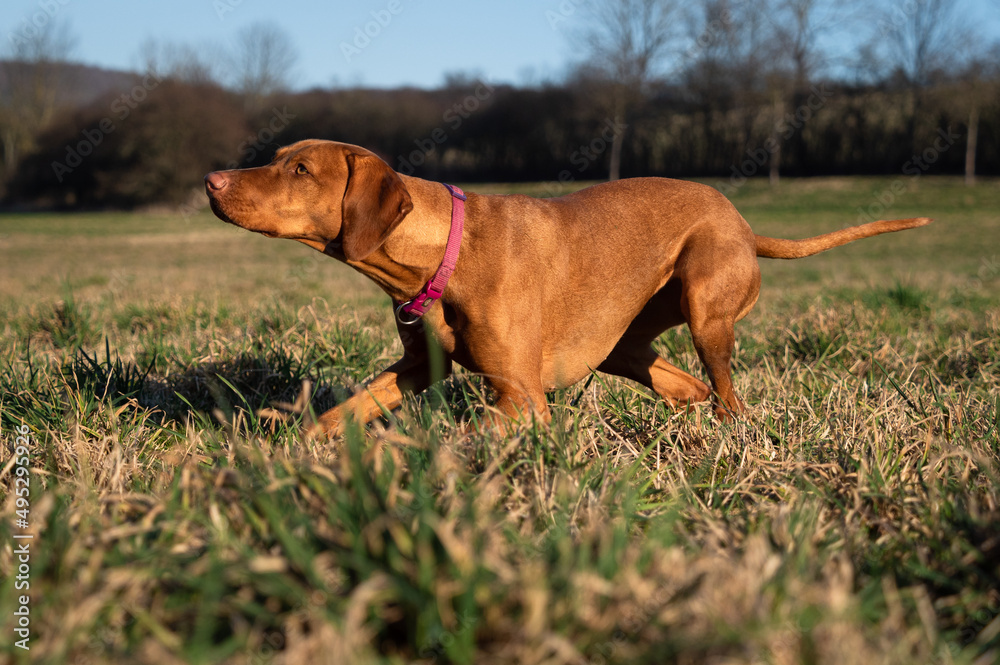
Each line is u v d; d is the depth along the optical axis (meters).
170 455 2.75
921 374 4.44
